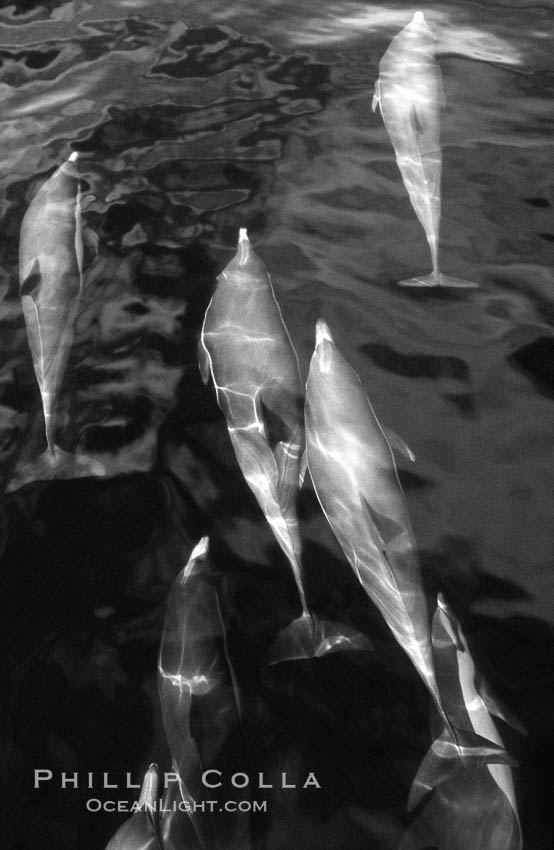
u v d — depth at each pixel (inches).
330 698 142.0
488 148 242.7
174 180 235.6
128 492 169.8
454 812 121.8
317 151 244.5
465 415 179.8
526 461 172.4
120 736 138.6
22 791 132.9
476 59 275.6
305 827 127.4
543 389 184.2
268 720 138.8
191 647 137.4
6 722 139.9
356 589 156.2
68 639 149.4
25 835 128.9
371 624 151.5
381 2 306.5
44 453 173.3
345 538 143.6
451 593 154.3
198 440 178.2
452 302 202.2
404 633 133.6
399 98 221.6
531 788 130.8
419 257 213.8
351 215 225.5
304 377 186.4
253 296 174.2
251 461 157.2
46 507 167.5
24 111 257.1
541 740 136.5
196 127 252.5
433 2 305.4
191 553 160.9
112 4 303.0
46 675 145.3
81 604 153.9
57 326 177.0
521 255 212.7
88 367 190.7
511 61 274.8
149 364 191.6
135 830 113.9
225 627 149.2
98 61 276.2
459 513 165.2
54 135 248.8
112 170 237.9
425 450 174.2
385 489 141.1
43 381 170.7
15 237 218.5
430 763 125.0
